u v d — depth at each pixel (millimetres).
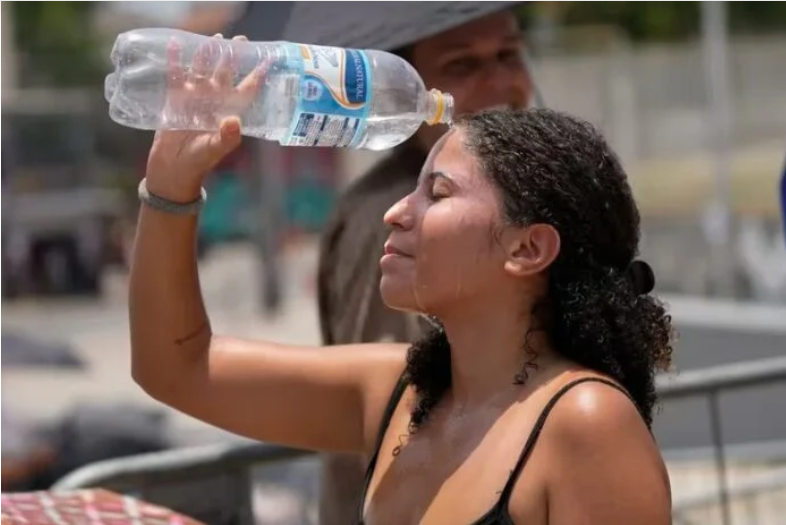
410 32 2828
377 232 2875
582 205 1941
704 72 12234
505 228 1939
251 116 2180
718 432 4172
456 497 1923
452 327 2025
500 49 3020
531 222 1931
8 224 17547
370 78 2135
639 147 12344
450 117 2344
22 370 9359
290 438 2375
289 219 22719
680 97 12328
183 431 7922
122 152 19141
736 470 5539
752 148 12359
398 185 2883
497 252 1950
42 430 7289
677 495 5027
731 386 3965
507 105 3029
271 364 2355
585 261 1965
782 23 16203
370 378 2318
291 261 21359
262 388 2350
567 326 1944
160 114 2193
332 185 22703
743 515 5141
